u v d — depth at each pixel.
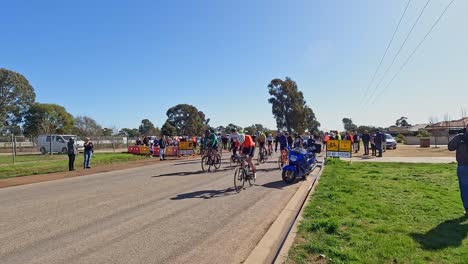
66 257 5.50
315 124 90.94
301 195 10.53
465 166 7.61
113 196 10.53
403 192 10.11
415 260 4.87
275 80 80.75
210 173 16.39
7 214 8.33
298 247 5.49
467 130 7.64
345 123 102.12
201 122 94.94
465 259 4.94
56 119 75.06
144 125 108.81
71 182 14.23
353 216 7.23
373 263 4.79
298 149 13.94
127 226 7.21
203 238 6.48
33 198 10.51
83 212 8.44
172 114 91.94
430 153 29.94
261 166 19.53
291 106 79.69
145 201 9.73
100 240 6.32
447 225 6.62
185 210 8.65
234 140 16.70
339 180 12.41
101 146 45.72
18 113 72.88
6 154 35.72
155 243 6.18
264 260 5.28
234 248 5.97
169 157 29.34
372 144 27.95
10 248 5.91
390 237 5.83
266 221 7.68
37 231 6.88
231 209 8.79
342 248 5.33
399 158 24.03
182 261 5.38
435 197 9.35
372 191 10.24
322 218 7.00
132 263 5.28
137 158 28.52
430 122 86.50
